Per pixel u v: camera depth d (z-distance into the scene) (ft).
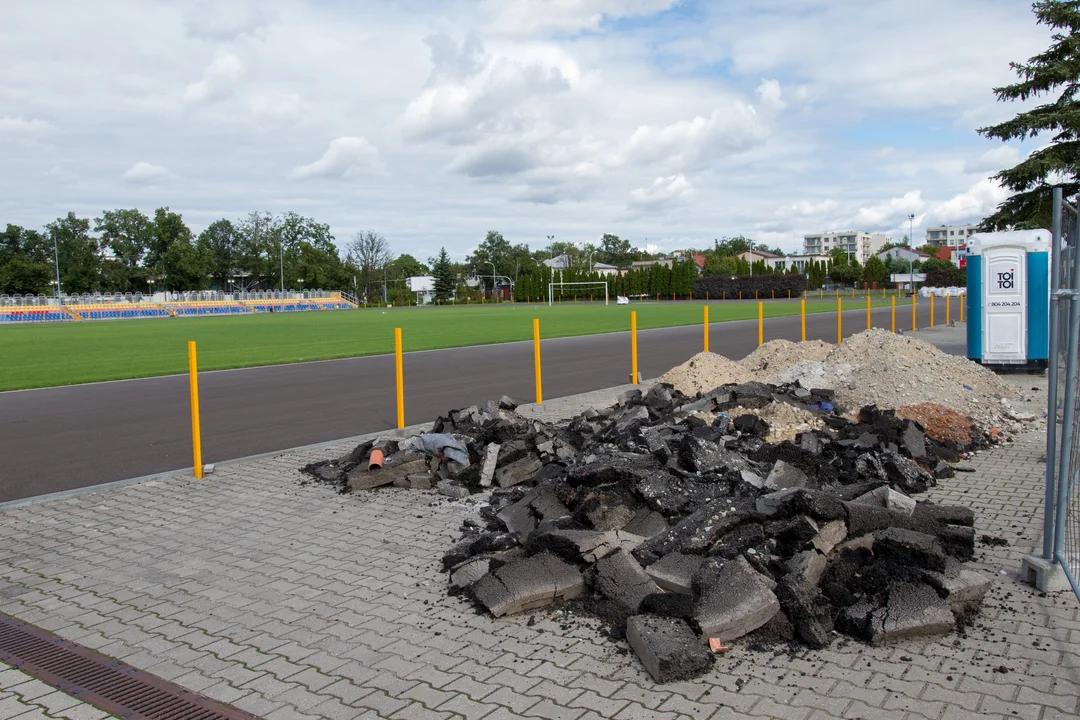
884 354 39.11
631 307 248.52
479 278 522.06
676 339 93.09
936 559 15.23
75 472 29.50
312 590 17.28
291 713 12.09
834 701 11.87
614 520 18.58
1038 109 67.72
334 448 32.63
